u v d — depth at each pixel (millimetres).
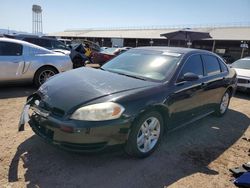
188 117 4387
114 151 3170
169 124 3898
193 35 16609
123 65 4438
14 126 4402
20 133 4105
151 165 3422
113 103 3062
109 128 3004
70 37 63656
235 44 34812
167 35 17531
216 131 4930
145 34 47938
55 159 3379
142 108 3246
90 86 3389
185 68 4211
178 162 3572
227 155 3924
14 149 3570
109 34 56312
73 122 2945
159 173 3256
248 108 7039
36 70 7164
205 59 4934
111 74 4000
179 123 4191
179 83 3949
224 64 5793
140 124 3311
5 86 7512
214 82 5020
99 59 15438
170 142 4223
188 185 3066
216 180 3219
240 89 8672
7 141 3805
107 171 3199
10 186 2787
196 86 4355
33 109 3455
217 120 5648
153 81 3807
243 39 31438
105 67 4598
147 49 4824
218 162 3680
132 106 3166
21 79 6996
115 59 4820
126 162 3438
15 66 6762
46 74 7402
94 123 2945
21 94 6676
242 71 8945
